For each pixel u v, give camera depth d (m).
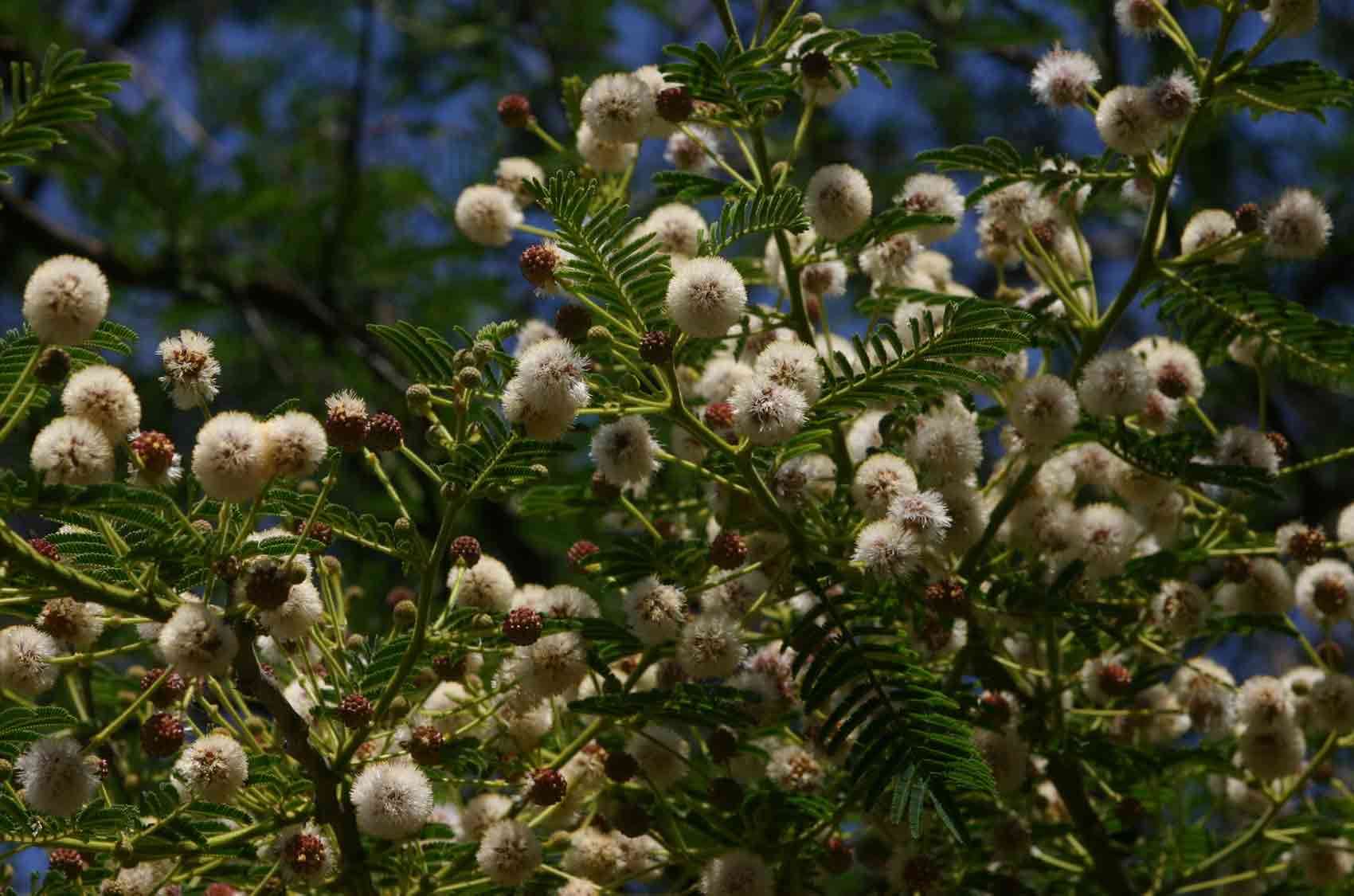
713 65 4.52
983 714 4.86
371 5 10.08
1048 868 5.46
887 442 4.70
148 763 5.26
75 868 4.06
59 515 3.54
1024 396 4.60
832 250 4.82
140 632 4.27
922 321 4.75
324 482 3.66
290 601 3.87
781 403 3.98
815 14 4.67
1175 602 5.09
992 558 5.09
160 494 3.41
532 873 4.25
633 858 4.64
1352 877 5.50
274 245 9.34
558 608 4.35
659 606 4.25
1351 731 5.13
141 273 8.86
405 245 9.35
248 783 4.11
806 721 4.93
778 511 4.31
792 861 4.54
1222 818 6.10
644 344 3.98
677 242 4.83
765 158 4.73
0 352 3.85
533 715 4.61
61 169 8.55
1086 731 5.23
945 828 4.94
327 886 4.12
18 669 3.81
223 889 4.14
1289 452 8.47
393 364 8.91
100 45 11.64
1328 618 5.25
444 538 3.92
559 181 3.88
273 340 9.30
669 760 4.68
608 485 4.70
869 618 4.46
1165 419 5.14
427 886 4.29
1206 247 5.00
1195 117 4.91
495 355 3.99
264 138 10.38
